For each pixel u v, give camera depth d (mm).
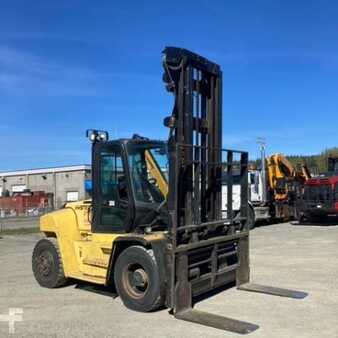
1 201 58844
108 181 9383
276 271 12000
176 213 8094
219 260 9352
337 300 9086
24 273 12430
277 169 29312
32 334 7297
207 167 9344
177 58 8617
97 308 8703
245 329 7297
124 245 8914
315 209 27922
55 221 10383
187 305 8250
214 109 9555
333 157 30141
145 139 9445
